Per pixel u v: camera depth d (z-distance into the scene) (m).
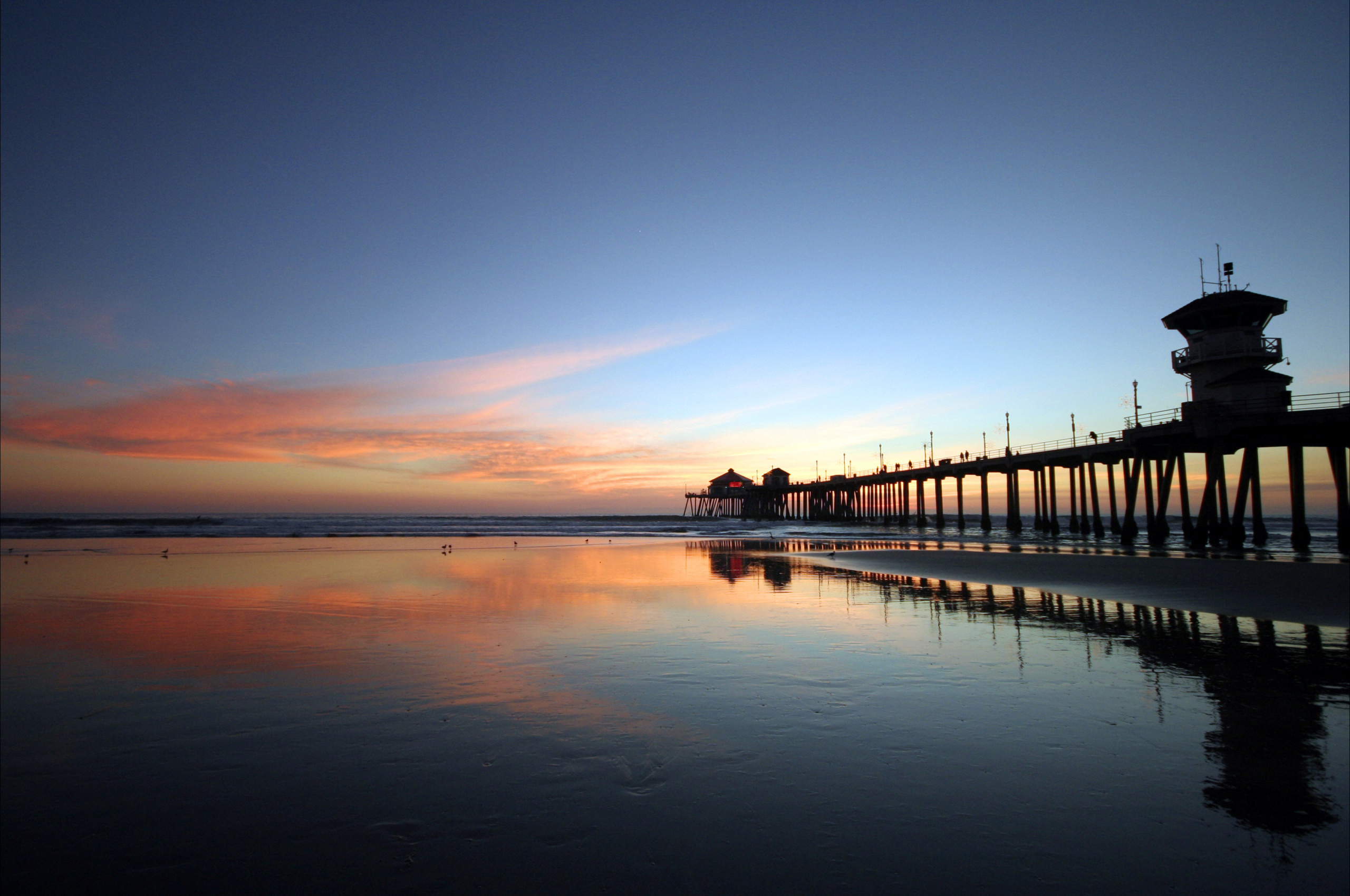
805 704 7.89
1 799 5.64
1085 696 8.15
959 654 10.52
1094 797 5.40
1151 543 37.47
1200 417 32.31
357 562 29.47
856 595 17.78
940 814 5.12
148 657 10.60
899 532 74.50
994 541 48.31
